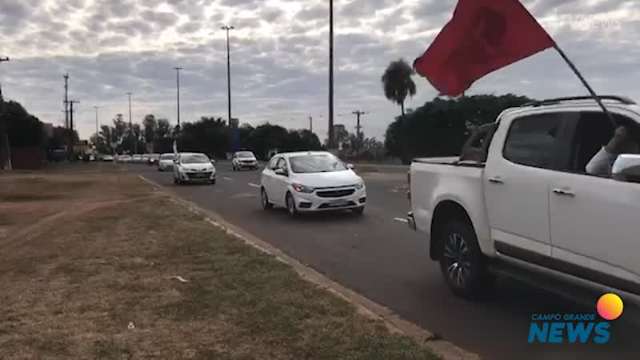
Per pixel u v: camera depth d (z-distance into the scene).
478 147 7.71
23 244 10.95
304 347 5.38
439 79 6.52
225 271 8.32
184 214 15.22
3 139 64.94
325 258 10.30
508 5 6.04
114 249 10.16
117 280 7.90
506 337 6.02
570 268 5.64
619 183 5.09
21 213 16.78
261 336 5.68
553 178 5.81
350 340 5.51
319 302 6.73
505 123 6.71
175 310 6.53
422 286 8.15
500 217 6.55
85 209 17.39
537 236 6.02
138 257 9.43
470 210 7.02
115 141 180.38
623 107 5.41
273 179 17.45
